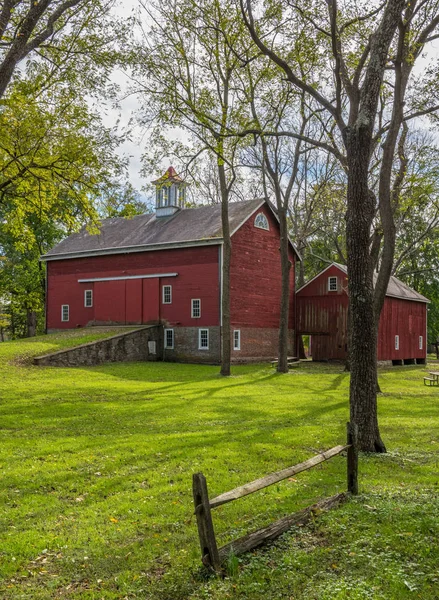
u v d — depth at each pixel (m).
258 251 37.81
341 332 38.88
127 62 17.69
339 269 39.31
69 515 7.38
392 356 40.12
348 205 11.22
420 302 45.22
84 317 41.62
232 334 35.03
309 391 21.94
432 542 6.04
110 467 9.66
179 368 31.16
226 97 23.30
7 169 17.41
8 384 21.84
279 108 24.94
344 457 10.59
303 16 14.38
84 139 17.42
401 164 20.70
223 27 17.31
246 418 15.06
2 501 7.88
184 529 6.85
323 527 6.52
